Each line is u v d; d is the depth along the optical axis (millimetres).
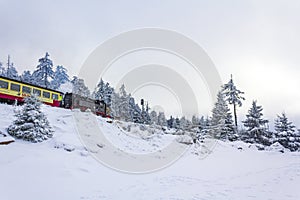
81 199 6883
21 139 11922
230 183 9758
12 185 7031
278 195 7570
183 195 7566
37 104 12938
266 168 14672
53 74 49406
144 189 8414
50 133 13195
